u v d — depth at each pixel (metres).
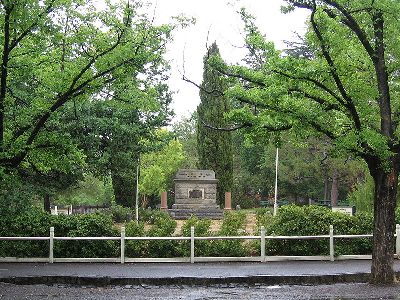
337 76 12.87
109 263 16.91
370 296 12.11
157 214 36.03
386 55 13.91
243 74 13.71
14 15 12.34
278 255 17.88
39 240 17.38
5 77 13.48
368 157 13.31
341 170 47.34
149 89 16.91
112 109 24.20
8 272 15.05
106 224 17.98
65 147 14.27
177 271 15.30
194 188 42.19
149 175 41.97
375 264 13.73
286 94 12.86
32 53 14.01
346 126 13.77
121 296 12.66
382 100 13.43
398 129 14.23
